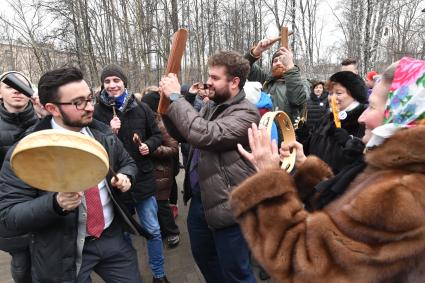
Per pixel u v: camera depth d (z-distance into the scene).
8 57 23.92
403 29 18.39
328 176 1.66
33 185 1.54
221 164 2.34
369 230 0.98
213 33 18.05
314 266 1.04
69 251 1.93
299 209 1.22
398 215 0.94
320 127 3.21
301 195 1.62
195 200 2.78
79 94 1.92
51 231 1.90
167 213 4.27
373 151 1.14
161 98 2.53
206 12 17.41
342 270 1.01
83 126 2.00
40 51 14.20
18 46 21.50
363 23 12.93
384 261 0.96
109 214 2.18
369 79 4.77
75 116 1.94
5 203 1.84
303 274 1.06
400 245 0.95
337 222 1.04
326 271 1.03
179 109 2.29
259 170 1.38
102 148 1.51
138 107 3.58
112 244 2.18
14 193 1.85
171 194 5.16
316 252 1.04
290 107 4.00
